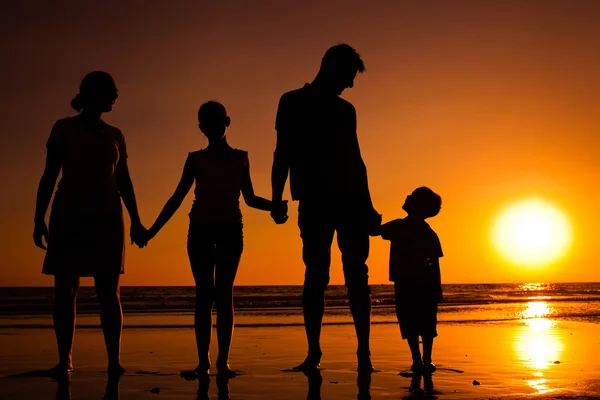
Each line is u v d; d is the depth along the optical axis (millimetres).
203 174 4613
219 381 3943
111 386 3729
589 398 3287
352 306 4301
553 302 23250
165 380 3990
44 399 3277
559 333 8352
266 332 8594
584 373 4414
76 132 4477
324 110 4352
